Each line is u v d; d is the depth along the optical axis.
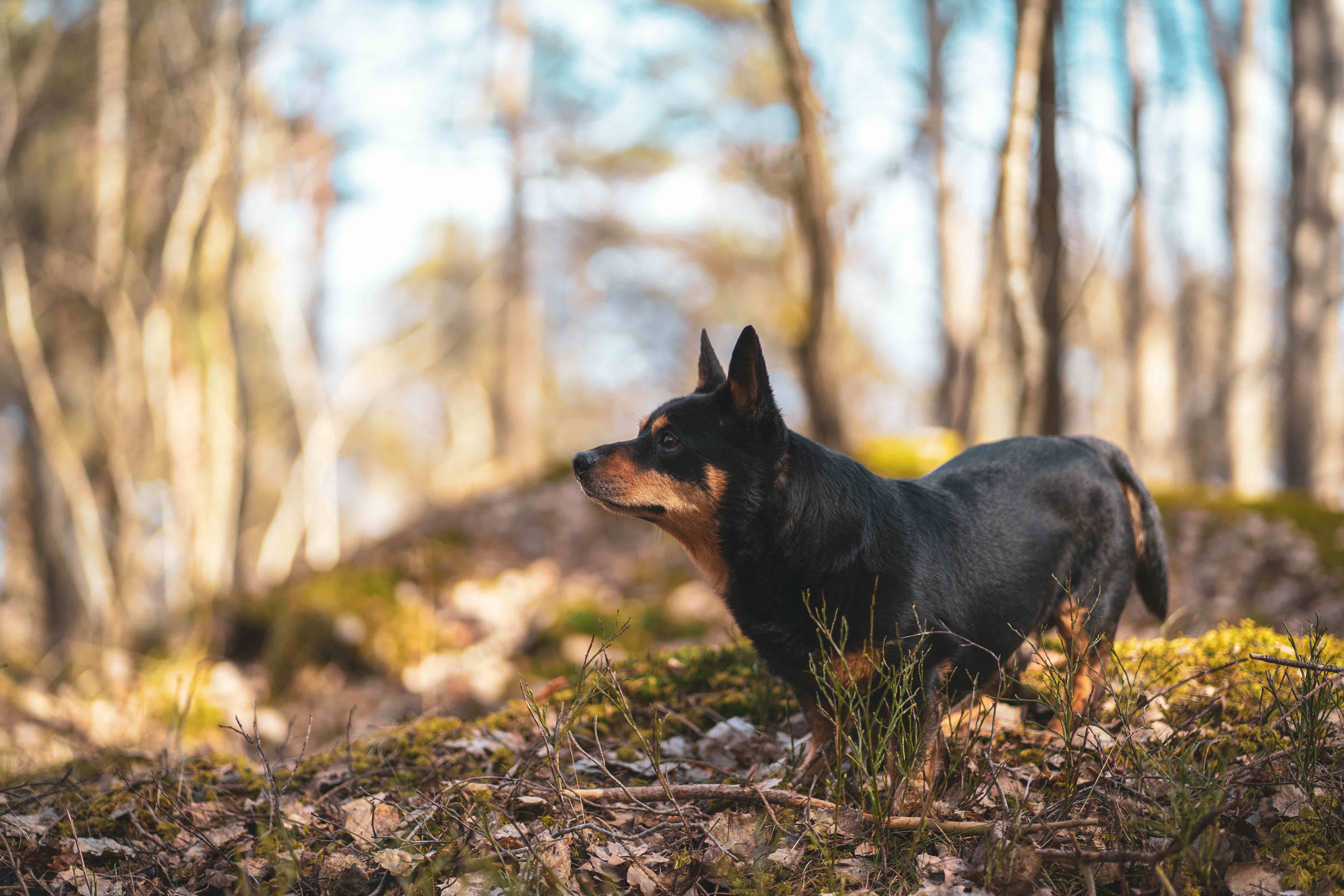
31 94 12.76
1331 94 13.81
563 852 2.87
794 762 3.40
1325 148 13.84
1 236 12.03
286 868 2.92
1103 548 3.73
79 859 3.25
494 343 21.66
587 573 10.09
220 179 13.27
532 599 9.48
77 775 4.34
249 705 8.15
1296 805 2.75
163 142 13.00
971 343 16.30
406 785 3.73
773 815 2.93
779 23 8.30
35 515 13.94
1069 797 2.82
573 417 38.53
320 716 8.06
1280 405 20.34
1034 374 6.84
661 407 3.47
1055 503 3.65
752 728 3.99
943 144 18.69
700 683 4.49
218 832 3.40
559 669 8.21
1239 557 8.72
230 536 14.30
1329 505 10.12
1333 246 13.93
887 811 2.85
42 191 13.39
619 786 3.28
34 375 11.79
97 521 11.51
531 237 19.36
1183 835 2.42
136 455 13.30
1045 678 3.76
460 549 10.33
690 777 3.64
